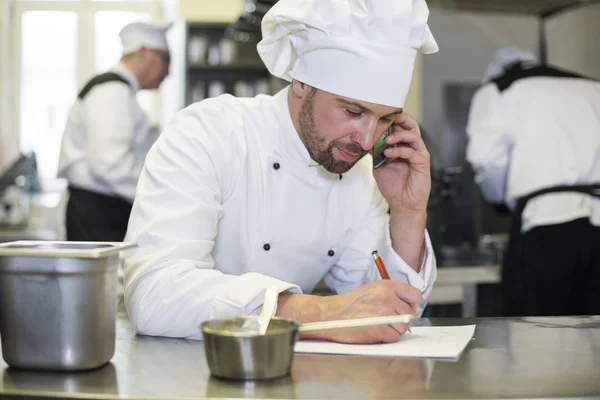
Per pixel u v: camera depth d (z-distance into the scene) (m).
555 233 2.77
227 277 1.24
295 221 1.56
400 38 1.33
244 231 1.53
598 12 4.57
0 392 0.88
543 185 2.83
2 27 5.84
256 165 1.51
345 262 1.68
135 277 1.27
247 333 0.93
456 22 4.66
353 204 1.65
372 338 1.16
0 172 5.44
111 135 3.06
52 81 6.05
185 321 1.22
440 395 0.87
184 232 1.32
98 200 3.12
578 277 2.79
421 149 1.54
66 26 6.08
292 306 1.22
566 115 2.91
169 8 6.12
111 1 6.11
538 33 4.78
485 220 4.09
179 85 5.80
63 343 0.96
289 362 0.96
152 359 1.07
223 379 0.94
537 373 0.98
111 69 3.26
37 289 0.96
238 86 5.71
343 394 0.87
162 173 1.38
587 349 1.14
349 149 1.37
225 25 5.71
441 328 1.33
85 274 0.97
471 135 3.10
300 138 1.49
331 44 1.33
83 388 0.90
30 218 5.21
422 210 1.56
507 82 3.02
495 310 2.97
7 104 5.85
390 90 1.33
